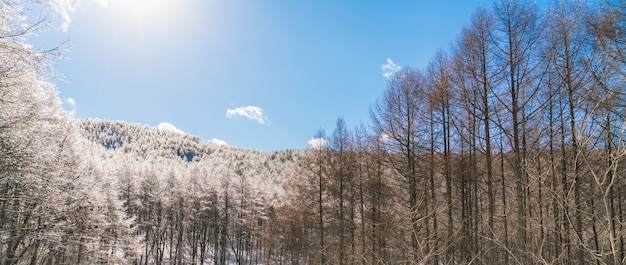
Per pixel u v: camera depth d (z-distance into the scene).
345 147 20.88
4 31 6.41
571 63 9.03
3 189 9.15
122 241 21.77
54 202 10.31
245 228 45.69
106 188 21.36
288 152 143.38
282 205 24.77
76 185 12.09
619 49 6.42
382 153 16.20
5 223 9.40
